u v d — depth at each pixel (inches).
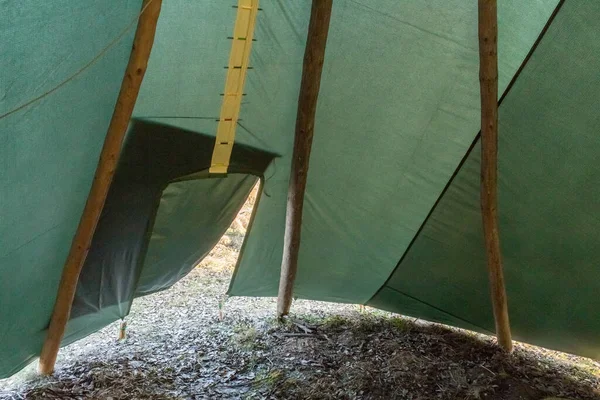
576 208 139.9
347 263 178.1
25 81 96.0
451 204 155.4
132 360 146.4
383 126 147.4
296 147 147.3
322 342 164.1
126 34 103.3
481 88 127.3
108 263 142.3
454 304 175.0
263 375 142.6
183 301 199.2
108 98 110.1
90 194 116.9
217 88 133.0
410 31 130.9
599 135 129.1
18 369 132.4
